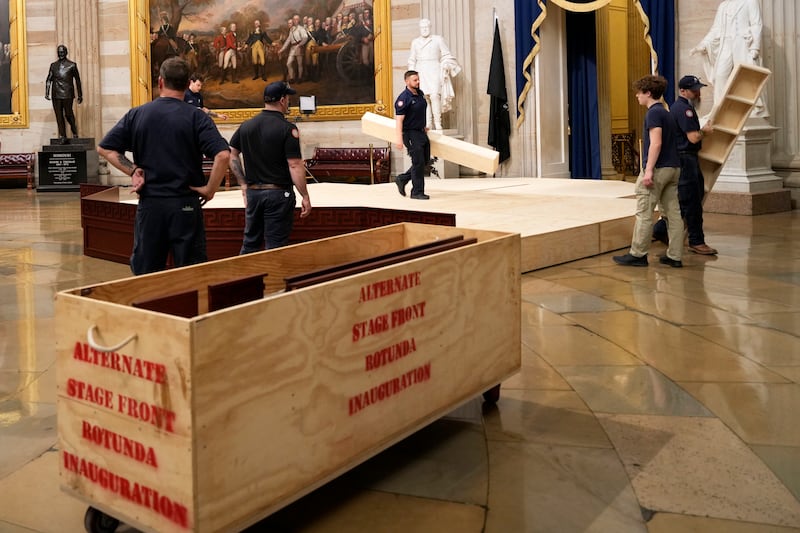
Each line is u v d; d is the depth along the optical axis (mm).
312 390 2471
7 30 16938
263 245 6863
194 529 2139
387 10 14719
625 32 18141
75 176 16312
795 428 3205
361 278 2639
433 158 13609
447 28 13852
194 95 10500
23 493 2762
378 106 14984
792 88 11047
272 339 2320
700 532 2393
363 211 7578
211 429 2162
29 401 3717
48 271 7312
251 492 2289
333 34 15211
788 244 7918
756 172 10758
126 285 2670
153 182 4281
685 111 7125
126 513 2311
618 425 3279
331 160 15266
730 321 4938
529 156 13570
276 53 15617
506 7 13531
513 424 3316
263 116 5422
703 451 2994
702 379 3846
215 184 4355
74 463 2439
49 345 4703
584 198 9492
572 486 2727
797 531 2389
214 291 2664
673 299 5566
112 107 16766
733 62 10812
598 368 4055
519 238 3525
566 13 14031
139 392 2230
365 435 2695
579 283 6211
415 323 2904
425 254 3209
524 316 5176
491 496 2668
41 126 17188
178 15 16109
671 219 6828
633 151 18062
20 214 12188
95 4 16516
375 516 2549
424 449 3068
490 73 13500
